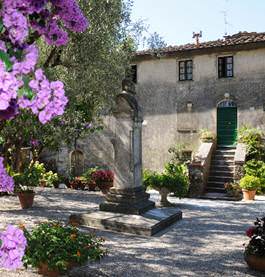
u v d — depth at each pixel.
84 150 19.89
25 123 7.53
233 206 13.23
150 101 19.20
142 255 7.11
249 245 6.59
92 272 5.94
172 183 12.51
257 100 16.95
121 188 9.56
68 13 2.55
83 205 12.33
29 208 11.38
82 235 5.70
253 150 16.45
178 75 18.64
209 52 17.80
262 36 17.20
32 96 1.88
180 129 18.52
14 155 11.38
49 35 2.51
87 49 9.83
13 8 1.95
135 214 9.22
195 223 10.18
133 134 9.54
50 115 1.91
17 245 1.97
